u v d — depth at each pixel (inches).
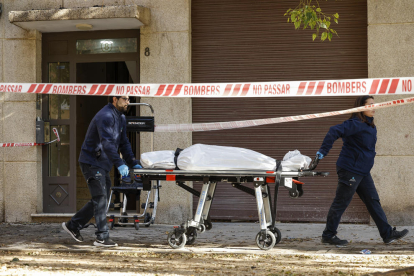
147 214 526.0
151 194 560.1
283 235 470.6
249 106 560.7
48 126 589.3
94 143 411.8
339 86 392.5
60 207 591.5
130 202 629.0
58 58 592.7
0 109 583.5
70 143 593.3
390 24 526.0
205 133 566.6
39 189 587.8
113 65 644.7
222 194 565.0
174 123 559.5
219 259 357.1
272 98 557.3
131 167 426.6
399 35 524.4
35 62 582.2
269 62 556.7
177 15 557.9
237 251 384.5
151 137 525.7
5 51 585.6
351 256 359.6
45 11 542.3
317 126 551.2
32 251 391.2
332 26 546.9
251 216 560.1
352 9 543.5
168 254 376.2
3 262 347.9
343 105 547.8
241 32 560.7
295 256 364.5
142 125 490.9
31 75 582.9
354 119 399.2
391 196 524.4
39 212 586.2
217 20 564.4
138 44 576.4
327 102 549.6
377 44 528.1
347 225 527.2
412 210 521.0
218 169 380.5
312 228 512.4
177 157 394.3
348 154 399.9
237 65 561.6
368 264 331.6
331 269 316.8
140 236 467.8
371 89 387.5
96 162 412.2
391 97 522.0
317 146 550.9
